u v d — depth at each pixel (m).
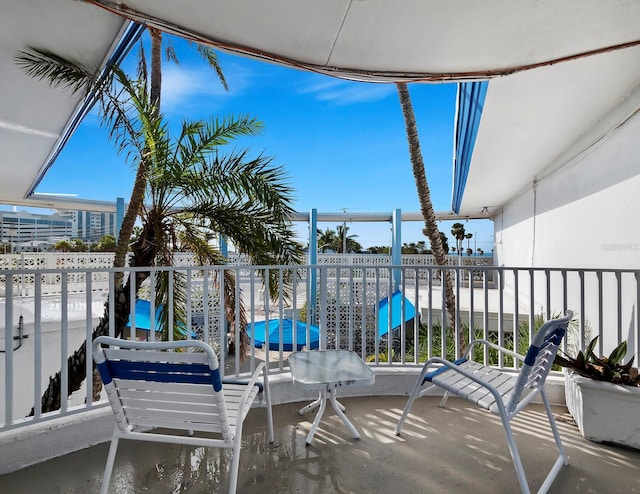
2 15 2.73
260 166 3.82
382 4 1.99
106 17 2.80
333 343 7.33
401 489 1.84
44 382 3.99
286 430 2.42
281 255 3.89
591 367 2.36
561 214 5.50
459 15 2.08
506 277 10.16
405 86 6.21
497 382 2.15
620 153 3.67
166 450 2.18
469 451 2.18
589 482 1.89
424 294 8.94
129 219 4.33
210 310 6.03
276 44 2.41
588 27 2.21
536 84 3.26
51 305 5.90
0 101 4.32
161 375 1.54
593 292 4.32
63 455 2.12
